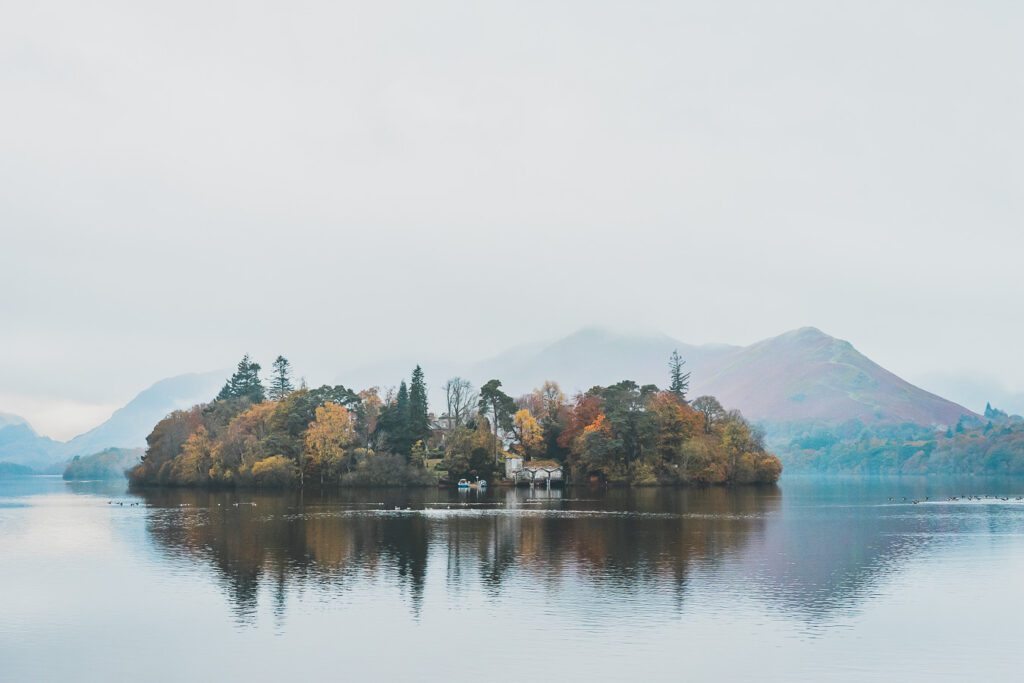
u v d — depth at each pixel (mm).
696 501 177000
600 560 90312
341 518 135250
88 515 147625
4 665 54781
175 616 66125
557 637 60125
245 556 93438
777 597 72062
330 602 70438
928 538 111250
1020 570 85312
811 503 180125
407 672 53188
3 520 138375
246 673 53188
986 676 52500
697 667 53844
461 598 71625
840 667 54031
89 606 69438
